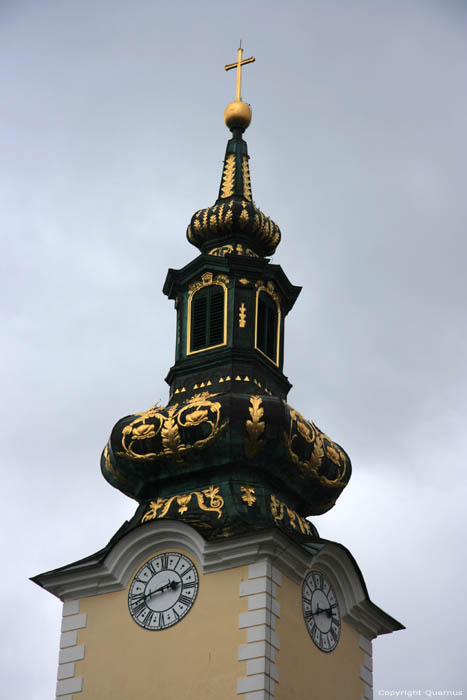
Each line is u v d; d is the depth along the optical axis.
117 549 66.38
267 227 73.50
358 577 67.75
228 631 63.59
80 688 65.19
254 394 68.12
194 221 73.81
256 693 62.09
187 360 70.69
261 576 64.00
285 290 72.75
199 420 66.75
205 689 63.00
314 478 68.44
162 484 68.19
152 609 65.31
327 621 66.50
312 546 66.12
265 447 66.81
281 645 63.66
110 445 68.38
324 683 65.19
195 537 65.06
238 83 77.62
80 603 66.88
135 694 64.12
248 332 70.69
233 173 75.12
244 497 66.38
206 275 71.88
